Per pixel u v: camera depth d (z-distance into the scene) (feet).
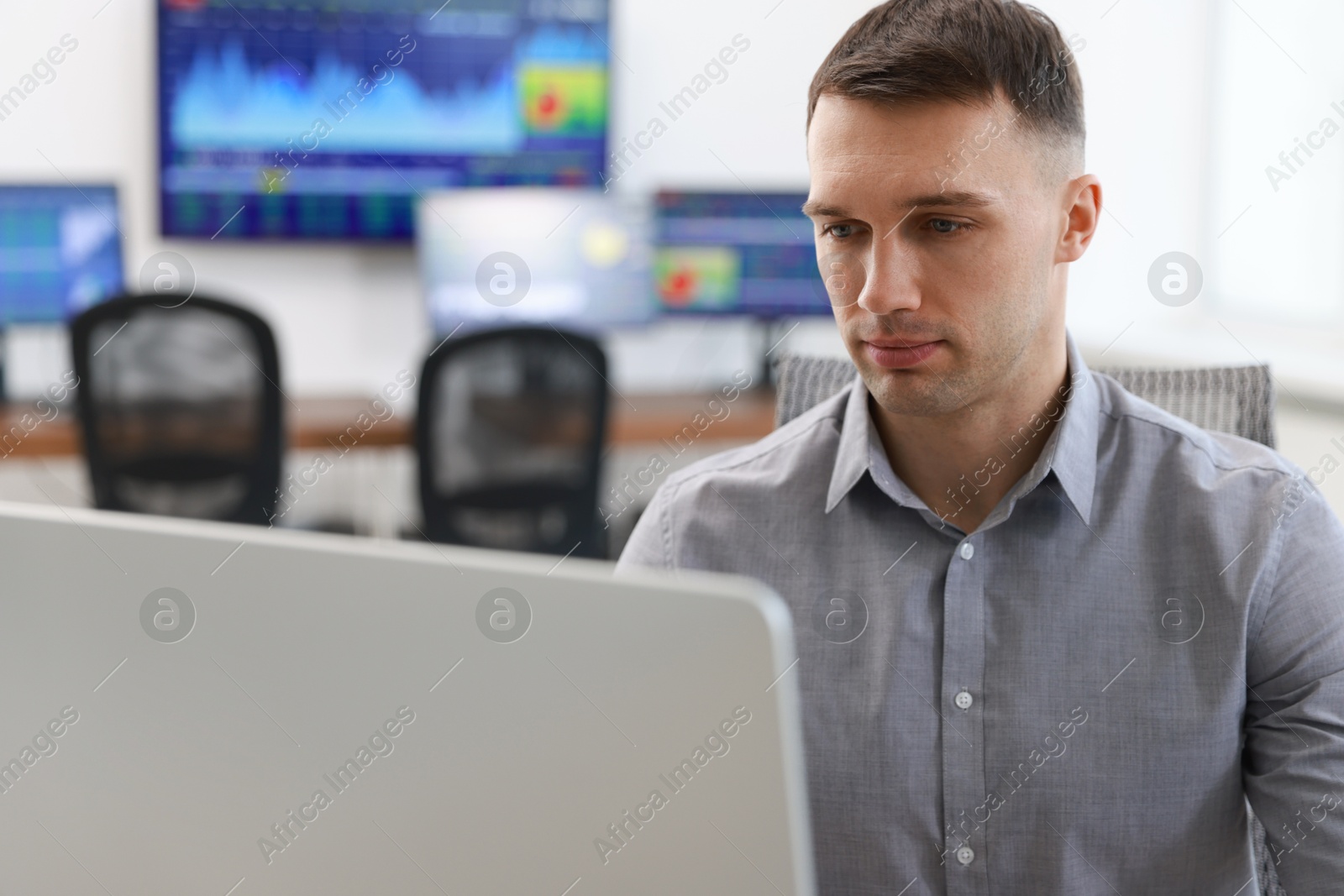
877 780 3.34
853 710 3.38
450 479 9.46
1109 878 3.27
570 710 1.77
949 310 2.98
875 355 3.07
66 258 11.36
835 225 3.07
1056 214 3.15
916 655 3.37
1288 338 11.13
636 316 12.32
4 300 11.25
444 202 11.83
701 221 12.42
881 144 2.92
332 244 12.66
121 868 1.97
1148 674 3.27
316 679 1.83
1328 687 3.20
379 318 13.05
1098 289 12.14
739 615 1.68
